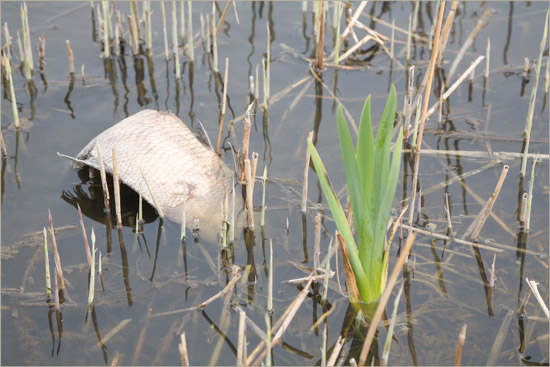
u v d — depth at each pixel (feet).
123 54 18.95
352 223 12.79
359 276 10.43
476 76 18.17
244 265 11.88
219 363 9.77
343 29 20.57
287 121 16.33
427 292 11.33
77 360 9.79
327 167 14.70
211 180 13.07
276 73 18.30
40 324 10.40
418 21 20.81
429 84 11.48
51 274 11.41
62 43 18.98
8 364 9.64
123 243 12.26
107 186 13.52
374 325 7.55
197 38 19.72
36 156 14.49
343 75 18.34
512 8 21.36
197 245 12.28
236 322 10.55
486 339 10.37
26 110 16.15
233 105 16.78
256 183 13.99
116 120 15.87
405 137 15.62
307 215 13.19
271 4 21.68
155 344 10.11
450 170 14.70
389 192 9.47
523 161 14.12
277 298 11.11
